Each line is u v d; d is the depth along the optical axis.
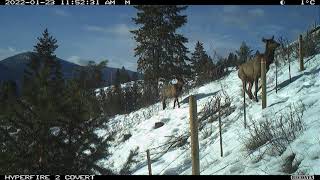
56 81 7.73
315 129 7.86
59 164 7.55
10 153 7.29
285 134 8.11
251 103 13.23
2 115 7.39
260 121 10.37
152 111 19.47
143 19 33.78
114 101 22.95
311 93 11.20
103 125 8.16
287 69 15.46
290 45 18.17
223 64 22.69
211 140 11.38
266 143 8.48
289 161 7.28
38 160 7.50
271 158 7.77
